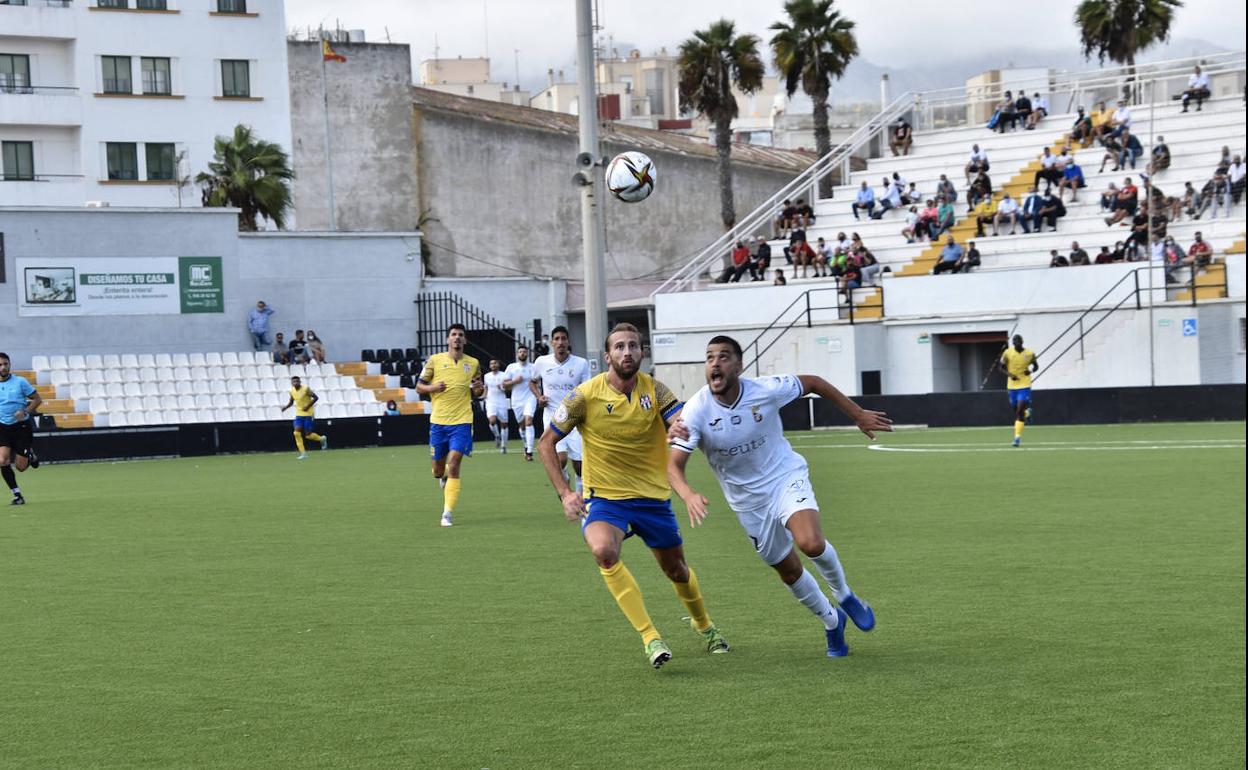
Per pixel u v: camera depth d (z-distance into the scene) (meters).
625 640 9.65
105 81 58.81
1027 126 53.19
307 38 67.06
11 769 6.78
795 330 45.66
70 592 12.58
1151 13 56.94
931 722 7.17
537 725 7.35
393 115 61.16
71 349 45.16
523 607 11.13
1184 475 21.77
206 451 40.00
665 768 6.48
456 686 8.33
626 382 8.80
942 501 18.91
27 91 57.91
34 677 8.88
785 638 9.58
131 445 39.00
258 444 40.62
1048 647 8.97
